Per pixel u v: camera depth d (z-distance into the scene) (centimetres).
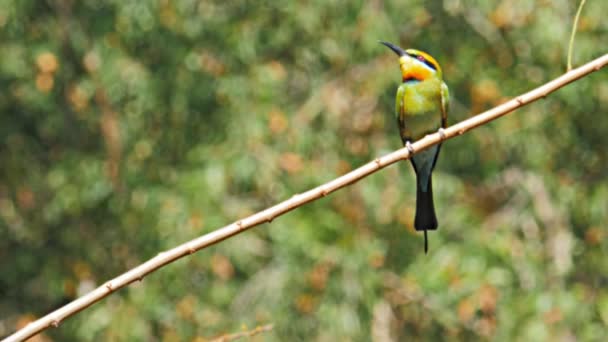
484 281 1422
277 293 1411
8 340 431
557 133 1508
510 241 1505
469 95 1581
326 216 1401
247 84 1456
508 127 1492
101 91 1572
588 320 1454
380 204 1440
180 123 1535
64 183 1543
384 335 1475
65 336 1517
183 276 1444
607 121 1511
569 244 1567
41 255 1647
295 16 1465
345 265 1391
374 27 1447
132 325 1443
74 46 1551
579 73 507
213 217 1392
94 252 1573
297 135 1435
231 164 1401
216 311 1456
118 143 1560
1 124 1662
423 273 1438
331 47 1491
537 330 1423
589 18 1430
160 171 1524
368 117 1497
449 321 1456
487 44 1530
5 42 1535
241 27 1486
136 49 1539
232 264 1487
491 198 1658
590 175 1555
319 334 1411
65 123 1623
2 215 1669
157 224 1435
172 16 1490
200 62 1492
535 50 1480
